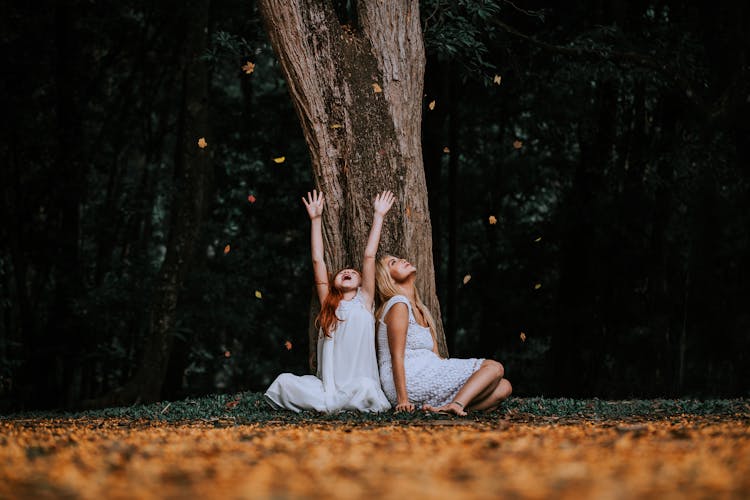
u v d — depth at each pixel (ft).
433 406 23.04
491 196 65.77
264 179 63.98
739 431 15.07
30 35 55.06
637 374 54.60
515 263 64.54
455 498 8.02
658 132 55.77
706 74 49.42
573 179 60.13
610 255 54.19
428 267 26.73
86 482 9.34
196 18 47.78
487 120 62.39
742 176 53.83
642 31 51.13
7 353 56.44
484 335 63.10
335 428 18.17
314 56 25.93
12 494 8.86
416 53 26.76
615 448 12.28
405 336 23.26
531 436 14.66
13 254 55.42
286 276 67.10
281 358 69.26
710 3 51.70
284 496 8.20
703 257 55.88
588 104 54.54
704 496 8.16
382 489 8.60
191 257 47.52
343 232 26.20
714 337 57.82
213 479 9.57
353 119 26.09
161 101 64.69
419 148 26.91
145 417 23.84
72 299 54.08
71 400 56.65
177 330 50.06
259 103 63.87
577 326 52.26
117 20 58.95
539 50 51.60
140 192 61.52
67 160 55.62
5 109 54.19
